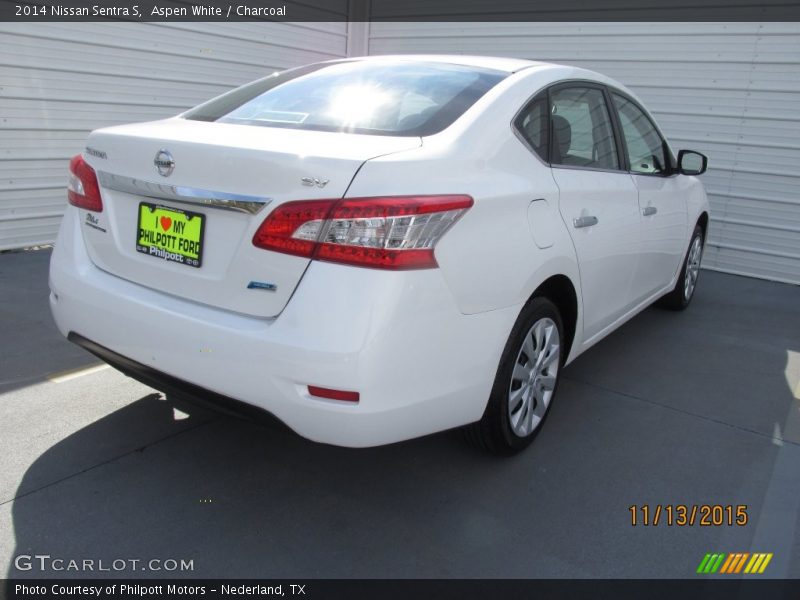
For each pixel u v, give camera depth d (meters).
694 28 6.44
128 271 2.41
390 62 3.03
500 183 2.40
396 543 2.28
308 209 1.99
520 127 2.68
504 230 2.37
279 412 2.05
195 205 2.20
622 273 3.49
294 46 7.81
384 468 2.73
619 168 3.52
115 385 3.31
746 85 6.30
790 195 6.32
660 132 4.21
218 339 2.09
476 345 2.29
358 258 1.97
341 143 2.19
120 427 2.92
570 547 2.31
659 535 2.40
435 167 2.19
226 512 2.39
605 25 6.89
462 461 2.80
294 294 2.02
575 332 3.09
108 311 2.37
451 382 2.23
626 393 3.61
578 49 7.12
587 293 3.08
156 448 2.77
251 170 2.07
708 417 3.37
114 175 2.42
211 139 2.22
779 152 6.29
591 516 2.48
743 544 2.38
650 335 4.62
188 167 2.19
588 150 3.21
